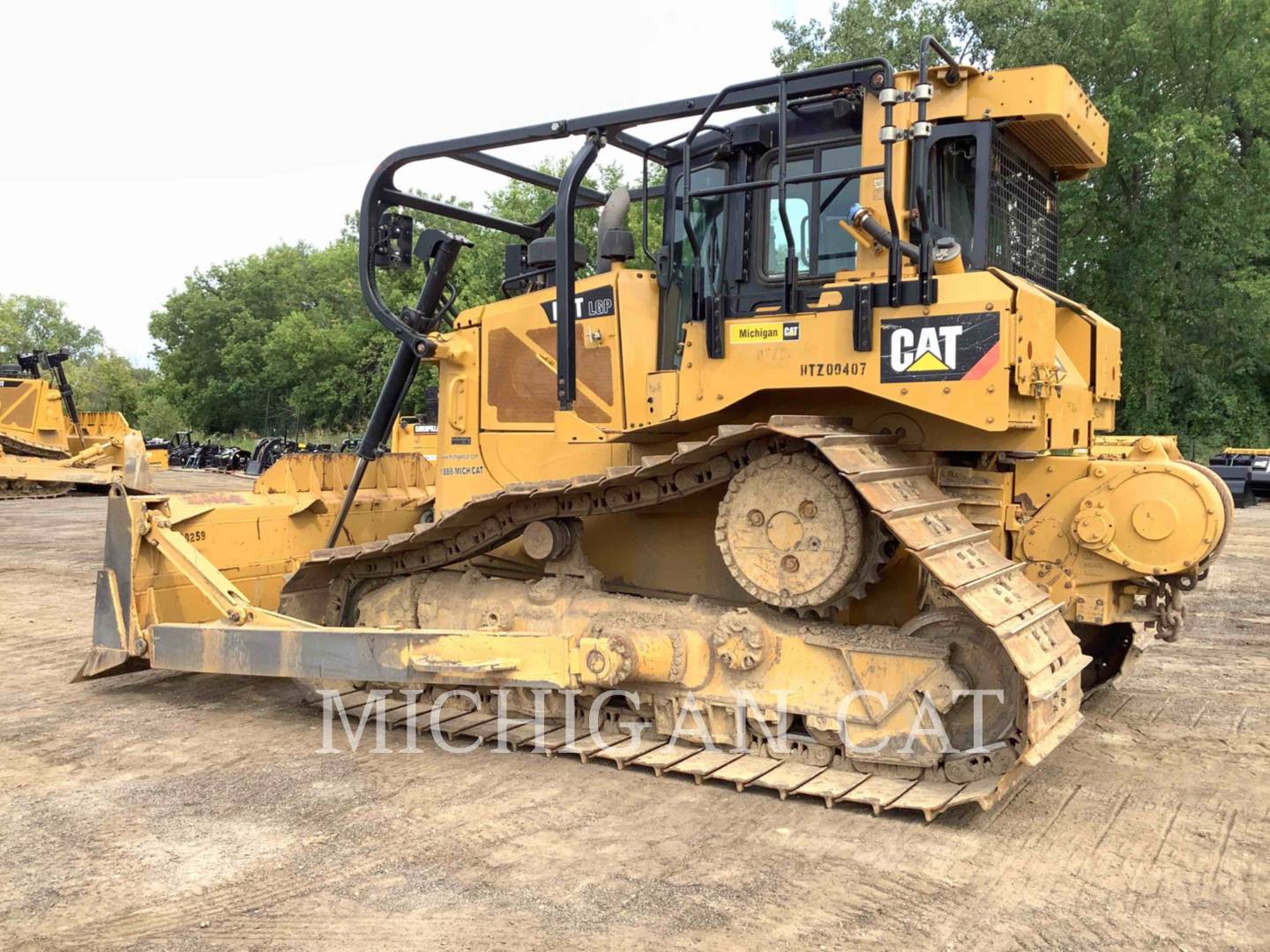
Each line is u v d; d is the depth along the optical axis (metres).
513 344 6.01
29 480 21.09
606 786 4.64
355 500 7.34
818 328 4.41
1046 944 3.26
